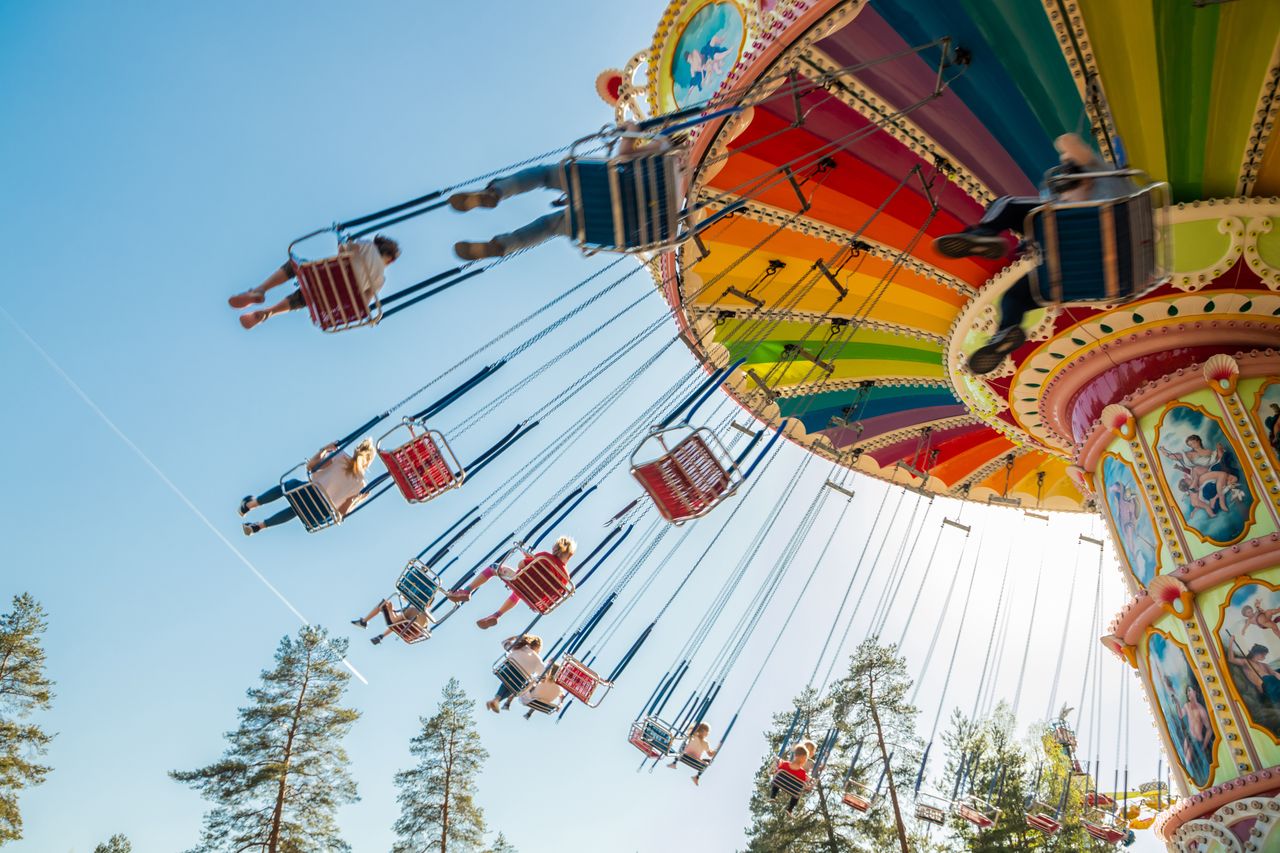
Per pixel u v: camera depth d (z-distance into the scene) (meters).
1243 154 9.88
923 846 31.44
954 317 12.66
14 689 32.59
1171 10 8.90
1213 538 9.84
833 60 10.16
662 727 14.26
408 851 33.75
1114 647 10.95
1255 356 10.26
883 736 31.77
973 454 16.53
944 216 11.72
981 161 10.84
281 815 31.78
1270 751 8.94
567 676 13.13
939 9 9.49
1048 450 13.06
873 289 13.01
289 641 35.50
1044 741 35.00
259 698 34.31
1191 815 9.34
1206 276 10.25
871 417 15.90
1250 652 9.27
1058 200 6.82
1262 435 9.98
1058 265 6.71
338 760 33.50
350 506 10.91
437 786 34.84
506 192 6.88
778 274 13.25
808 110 10.80
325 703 34.38
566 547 12.84
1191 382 10.38
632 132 6.80
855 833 32.22
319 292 7.36
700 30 11.52
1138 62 9.37
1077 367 11.28
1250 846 8.62
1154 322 10.62
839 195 11.86
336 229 7.10
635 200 6.78
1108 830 17.72
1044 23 9.34
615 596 13.63
